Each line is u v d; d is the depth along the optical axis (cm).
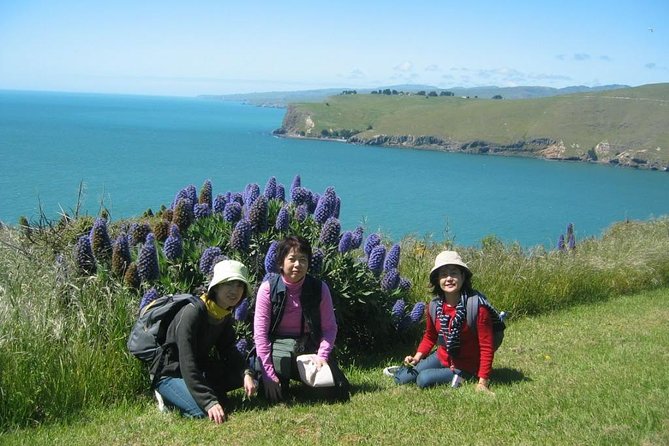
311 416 502
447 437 461
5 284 582
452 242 1235
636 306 1056
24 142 10731
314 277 597
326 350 554
